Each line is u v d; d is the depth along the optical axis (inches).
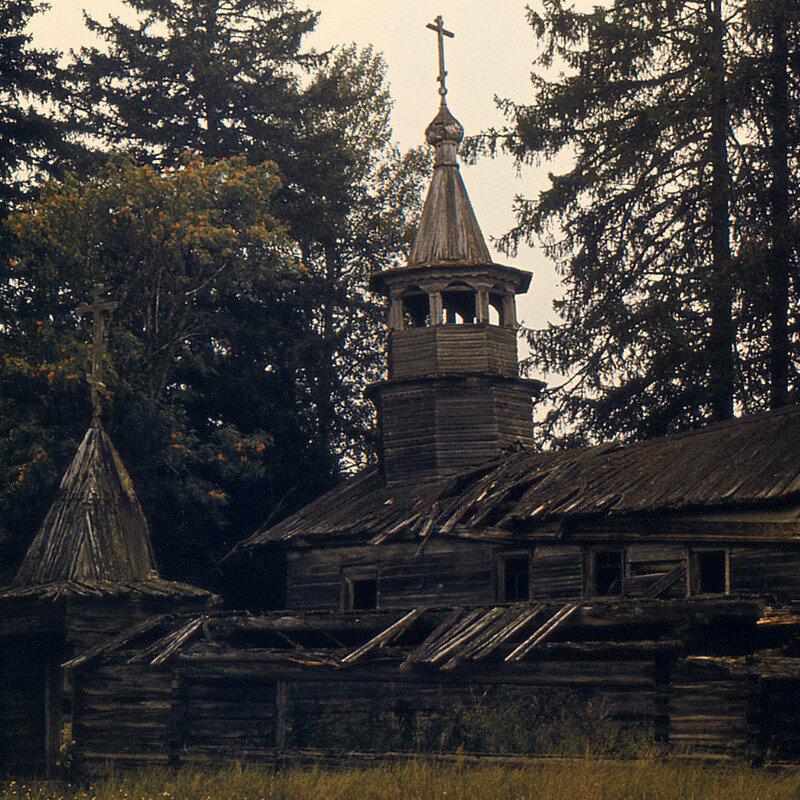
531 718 1067.3
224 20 2094.0
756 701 898.1
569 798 775.1
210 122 2038.6
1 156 1812.3
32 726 1263.5
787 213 1549.0
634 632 1029.8
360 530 1352.1
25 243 1604.3
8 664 1261.1
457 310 1611.7
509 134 1686.8
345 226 2014.0
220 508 1813.5
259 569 1754.4
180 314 1766.7
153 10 2055.9
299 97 2052.2
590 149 1663.4
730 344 1529.3
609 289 1614.2
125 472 1378.0
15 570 1528.1
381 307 2016.5
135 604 1253.7
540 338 1649.9
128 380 1601.9
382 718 1184.8
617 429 1601.9
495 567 1248.8
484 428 1433.3
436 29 1582.2
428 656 1001.5
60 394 1518.2
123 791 947.3
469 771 897.5
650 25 1621.6
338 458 1950.1
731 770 827.4
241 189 1688.0
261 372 1908.2
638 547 1119.6
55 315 1643.7
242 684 1294.3
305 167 2007.9
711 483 1063.6
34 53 1900.8
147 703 1188.5
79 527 1295.5
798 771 824.9
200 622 1200.8
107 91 2025.1
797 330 1528.1
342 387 1978.3
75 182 1644.9
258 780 944.9
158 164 2033.7
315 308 2007.9
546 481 1226.6
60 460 1494.8
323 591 1407.5
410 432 1457.9
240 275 1716.3
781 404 1524.4
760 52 1582.2
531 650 967.0
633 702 1042.7
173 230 1647.4
